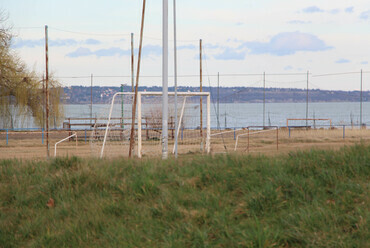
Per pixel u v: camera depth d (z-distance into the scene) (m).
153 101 31.12
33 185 11.34
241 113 111.75
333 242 6.51
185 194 9.28
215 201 8.70
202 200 8.80
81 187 10.59
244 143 31.28
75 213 9.28
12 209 10.26
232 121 75.19
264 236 6.78
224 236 7.25
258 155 12.20
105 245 7.66
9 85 40.34
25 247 8.37
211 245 7.00
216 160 11.77
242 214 8.12
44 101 41.72
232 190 9.32
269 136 35.56
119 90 43.88
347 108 158.50
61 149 29.77
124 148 27.23
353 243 6.48
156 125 31.39
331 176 9.00
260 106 176.75
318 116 97.25
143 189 9.71
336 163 9.73
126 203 9.24
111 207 9.12
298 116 97.31
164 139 17.72
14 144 32.56
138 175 10.87
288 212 7.83
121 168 11.73
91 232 8.27
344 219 7.22
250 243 6.70
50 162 13.10
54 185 10.88
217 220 7.77
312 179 8.95
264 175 9.63
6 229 9.08
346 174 9.10
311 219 7.26
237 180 9.59
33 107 41.97
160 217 8.48
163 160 12.68
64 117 43.25
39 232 8.80
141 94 23.89
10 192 10.97
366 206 7.57
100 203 9.39
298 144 29.53
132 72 34.91
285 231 7.07
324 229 6.93
